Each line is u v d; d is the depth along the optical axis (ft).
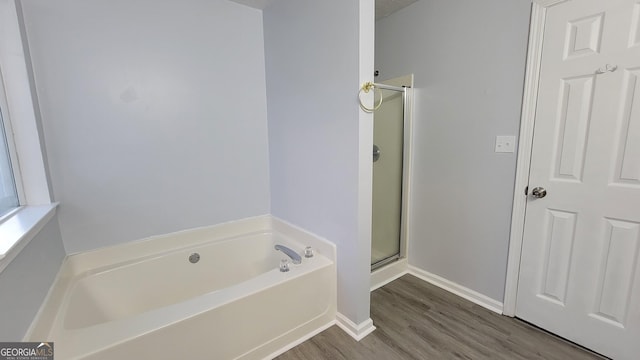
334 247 6.07
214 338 4.54
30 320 3.62
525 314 6.06
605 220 4.85
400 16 7.81
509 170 6.01
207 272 6.99
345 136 5.52
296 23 6.38
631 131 4.49
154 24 6.04
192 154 6.83
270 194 8.23
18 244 3.14
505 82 5.89
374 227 7.98
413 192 8.09
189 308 4.43
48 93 5.07
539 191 5.55
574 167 5.12
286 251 6.91
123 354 3.78
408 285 7.74
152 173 6.34
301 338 5.70
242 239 7.47
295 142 6.93
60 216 5.36
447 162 7.16
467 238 6.93
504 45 5.83
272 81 7.47
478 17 6.20
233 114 7.34
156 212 6.49
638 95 4.38
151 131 6.23
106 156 5.76
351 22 5.09
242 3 7.07
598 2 4.61
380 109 7.70
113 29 5.60
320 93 5.99
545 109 5.36
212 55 6.86
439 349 5.40
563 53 5.06
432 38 7.13
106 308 5.64
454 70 6.76
